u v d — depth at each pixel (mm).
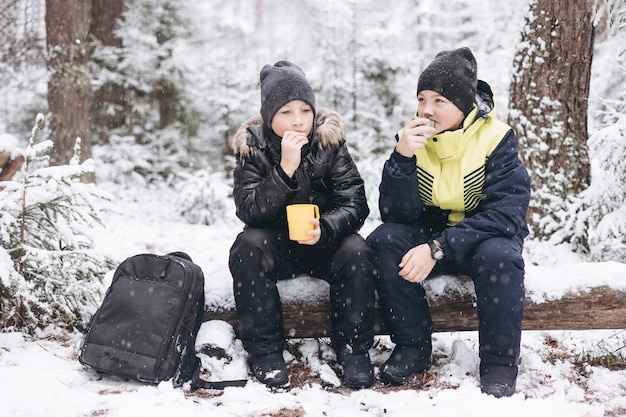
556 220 5348
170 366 2779
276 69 3074
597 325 3127
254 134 3100
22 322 3506
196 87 12836
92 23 12211
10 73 11375
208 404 2592
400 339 2967
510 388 2664
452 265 3076
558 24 5297
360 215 3025
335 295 2963
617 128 5109
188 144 12539
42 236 3607
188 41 13578
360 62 11273
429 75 2959
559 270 3188
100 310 2934
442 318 3139
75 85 9109
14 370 2805
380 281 2955
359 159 10438
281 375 2834
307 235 2750
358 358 2920
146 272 2953
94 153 11523
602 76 7363
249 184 3061
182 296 2850
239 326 3020
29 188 3545
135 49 12039
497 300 2703
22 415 2359
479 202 3051
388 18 13297
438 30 14914
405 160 2971
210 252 6316
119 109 12125
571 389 2789
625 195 5090
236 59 14547
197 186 9594
